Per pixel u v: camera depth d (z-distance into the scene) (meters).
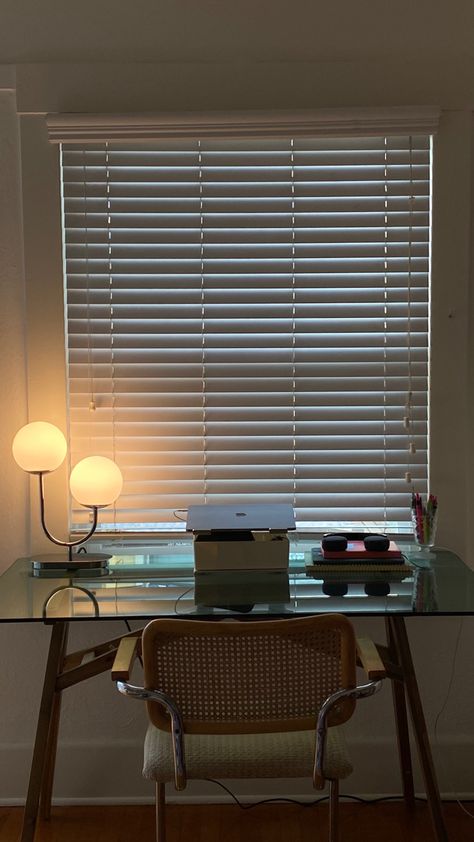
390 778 2.75
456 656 2.76
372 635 2.76
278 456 2.73
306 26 2.64
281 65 2.62
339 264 2.68
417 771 2.76
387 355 2.70
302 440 2.73
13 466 2.71
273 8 2.63
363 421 2.73
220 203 2.67
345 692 1.85
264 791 2.73
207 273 2.69
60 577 2.38
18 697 2.75
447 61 2.61
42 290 2.66
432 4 2.63
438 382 2.68
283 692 1.87
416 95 2.62
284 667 1.86
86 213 2.67
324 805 2.72
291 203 2.67
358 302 2.69
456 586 2.26
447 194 2.64
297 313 2.69
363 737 2.76
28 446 2.42
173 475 2.73
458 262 2.65
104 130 2.60
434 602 2.11
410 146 2.64
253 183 2.67
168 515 2.75
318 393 2.72
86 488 2.43
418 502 2.58
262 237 2.67
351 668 1.85
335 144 2.65
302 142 2.65
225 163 2.65
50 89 2.61
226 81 2.62
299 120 2.59
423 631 2.76
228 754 1.96
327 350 2.71
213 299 2.69
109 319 2.70
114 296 2.69
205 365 2.71
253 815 2.65
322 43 2.64
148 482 2.74
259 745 1.99
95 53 2.64
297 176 2.66
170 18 2.64
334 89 2.62
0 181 2.67
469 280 2.68
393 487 2.73
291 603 2.11
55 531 2.71
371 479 2.74
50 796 2.63
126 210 2.66
